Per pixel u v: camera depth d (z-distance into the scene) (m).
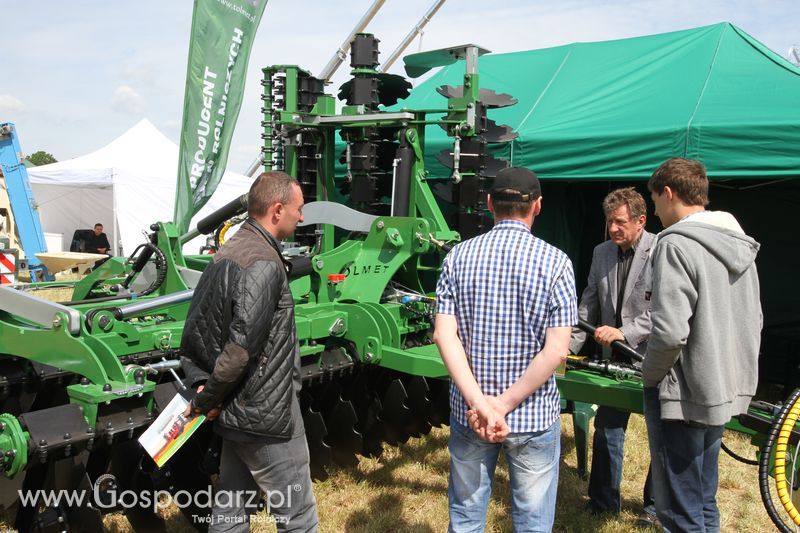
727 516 3.63
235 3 6.18
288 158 4.90
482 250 2.10
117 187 13.76
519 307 2.03
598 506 3.52
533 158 5.98
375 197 4.56
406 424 3.96
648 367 2.28
